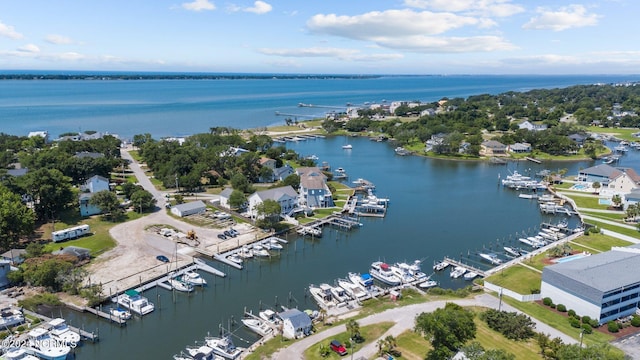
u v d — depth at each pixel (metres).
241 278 88.69
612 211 126.69
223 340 64.62
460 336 57.56
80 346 65.38
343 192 150.00
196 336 68.31
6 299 75.31
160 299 79.19
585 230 111.25
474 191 157.38
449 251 103.19
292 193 128.75
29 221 96.69
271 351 61.19
